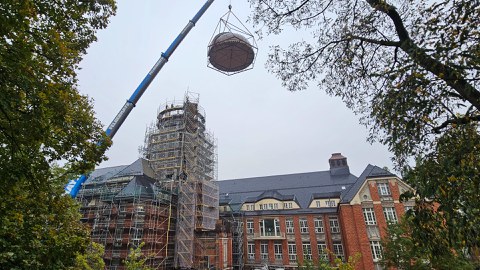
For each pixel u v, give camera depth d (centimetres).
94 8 828
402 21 568
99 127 901
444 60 403
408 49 458
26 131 589
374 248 3331
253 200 5022
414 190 459
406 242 1645
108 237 3216
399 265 1744
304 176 5391
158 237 3334
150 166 4141
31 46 553
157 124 4762
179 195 3775
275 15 805
